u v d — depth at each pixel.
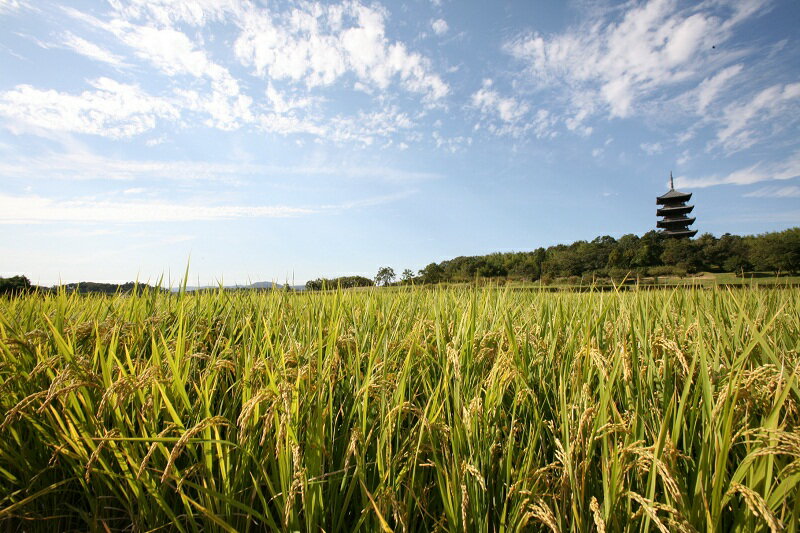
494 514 1.91
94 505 1.97
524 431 2.25
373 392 2.29
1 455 2.00
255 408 1.96
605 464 1.67
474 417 1.97
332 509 1.87
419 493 2.02
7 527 1.97
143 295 4.33
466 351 2.61
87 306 4.34
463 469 1.78
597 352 2.00
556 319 3.24
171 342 3.04
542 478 1.85
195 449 2.02
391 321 3.83
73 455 1.89
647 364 2.29
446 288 5.89
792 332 3.25
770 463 1.48
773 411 1.54
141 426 2.01
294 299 4.92
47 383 2.39
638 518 1.68
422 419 1.90
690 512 1.53
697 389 1.81
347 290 5.82
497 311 3.62
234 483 1.87
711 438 1.60
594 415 1.85
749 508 1.39
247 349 2.77
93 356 2.53
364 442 1.99
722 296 3.84
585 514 1.78
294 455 1.63
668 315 3.46
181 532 1.71
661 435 1.51
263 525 1.96
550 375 2.66
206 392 2.05
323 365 2.47
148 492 1.90
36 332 2.64
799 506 1.37
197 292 4.92
